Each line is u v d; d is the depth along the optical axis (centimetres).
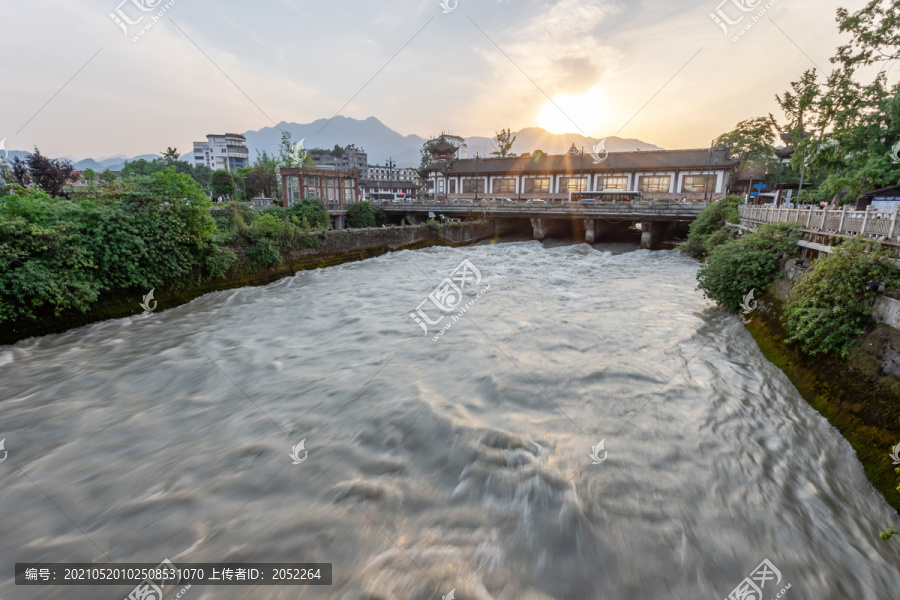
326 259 2066
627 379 771
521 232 3809
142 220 1188
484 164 4869
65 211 1065
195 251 1376
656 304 1299
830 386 632
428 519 455
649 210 2750
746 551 416
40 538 435
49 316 994
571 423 633
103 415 673
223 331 1093
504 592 375
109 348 957
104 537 436
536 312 1227
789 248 1033
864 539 430
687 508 468
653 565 401
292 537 433
